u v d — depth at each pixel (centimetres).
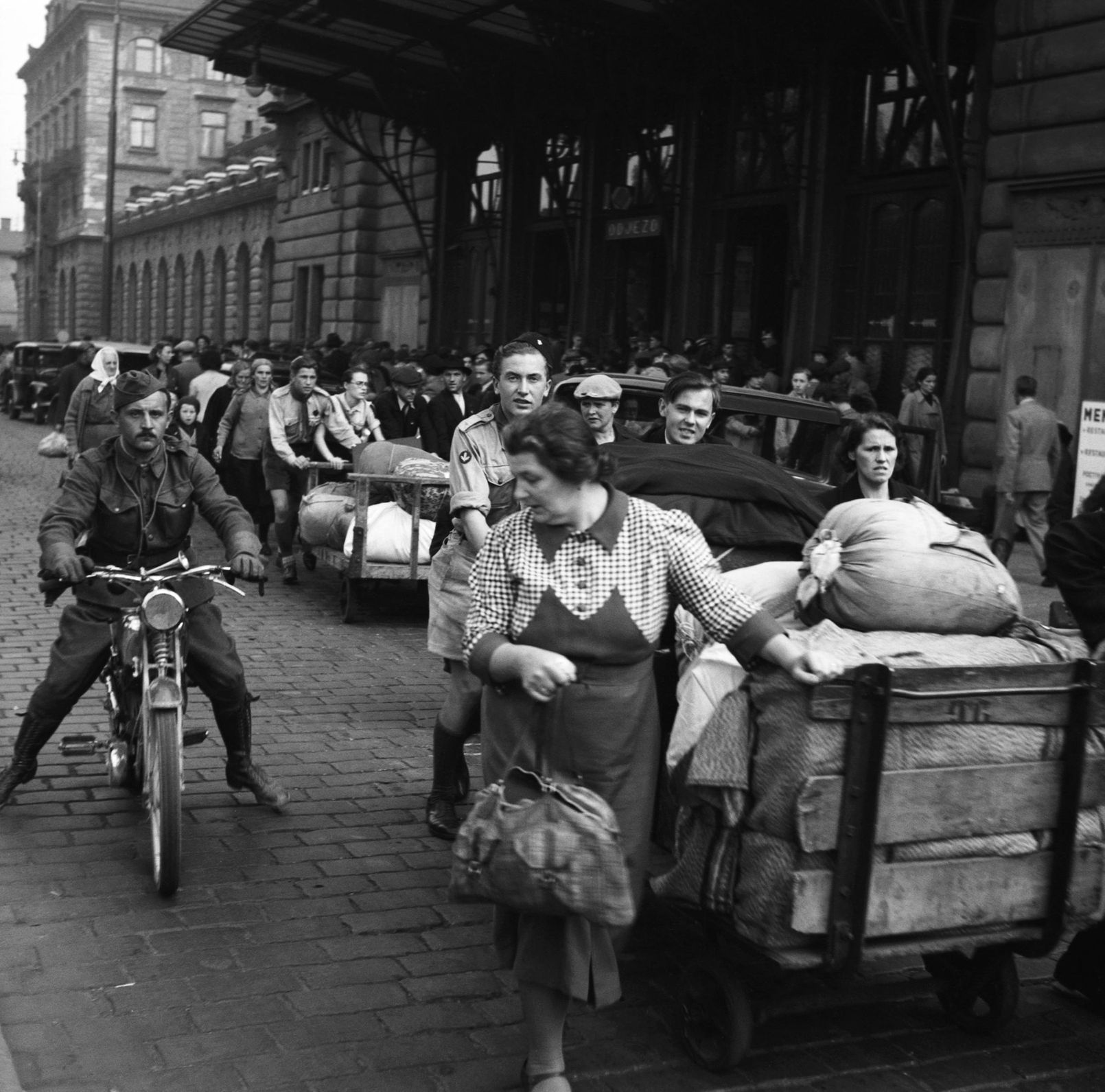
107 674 557
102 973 415
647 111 2167
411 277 3088
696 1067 375
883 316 1820
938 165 1725
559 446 337
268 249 4372
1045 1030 407
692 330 2142
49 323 8125
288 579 1177
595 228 2408
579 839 325
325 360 2023
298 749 664
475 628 350
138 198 6569
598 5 1945
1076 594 409
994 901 365
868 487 535
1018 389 1300
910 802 350
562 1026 353
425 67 2588
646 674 355
